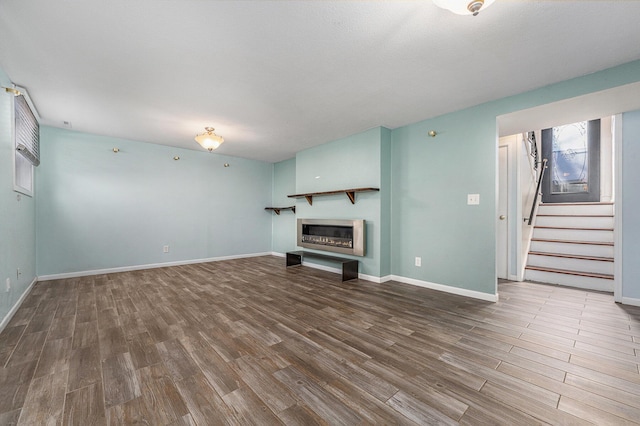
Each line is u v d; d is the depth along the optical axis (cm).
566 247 397
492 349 199
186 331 231
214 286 373
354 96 294
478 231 320
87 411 137
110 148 455
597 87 241
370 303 302
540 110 284
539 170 506
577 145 575
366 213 415
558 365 178
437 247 356
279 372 172
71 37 193
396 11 168
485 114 312
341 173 455
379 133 395
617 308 281
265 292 345
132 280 405
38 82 261
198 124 386
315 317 262
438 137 355
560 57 219
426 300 312
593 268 363
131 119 366
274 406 141
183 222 536
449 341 212
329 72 243
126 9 166
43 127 397
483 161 315
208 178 570
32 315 266
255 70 239
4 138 245
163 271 470
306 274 449
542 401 144
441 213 353
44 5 162
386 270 403
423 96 295
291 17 173
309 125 391
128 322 249
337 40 197
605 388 154
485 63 228
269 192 673
